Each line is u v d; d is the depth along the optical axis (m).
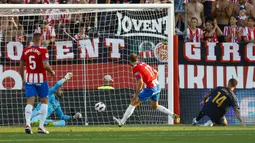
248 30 62.38
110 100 55.06
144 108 55.25
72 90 54.69
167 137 37.12
